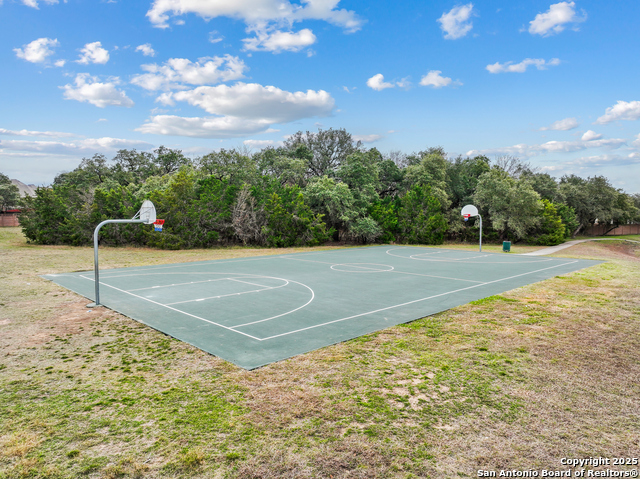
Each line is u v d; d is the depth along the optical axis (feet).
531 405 16.28
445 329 27.71
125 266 63.87
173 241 96.73
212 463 12.54
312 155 149.18
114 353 23.04
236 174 120.16
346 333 26.78
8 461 12.67
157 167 166.91
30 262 67.92
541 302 36.40
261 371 20.18
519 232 121.39
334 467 12.30
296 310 33.47
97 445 13.61
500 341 24.85
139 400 17.03
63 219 104.17
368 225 110.22
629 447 13.24
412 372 19.89
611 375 19.40
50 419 15.42
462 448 13.25
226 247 103.91
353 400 16.87
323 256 80.53
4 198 213.87
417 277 52.16
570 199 169.17
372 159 141.49
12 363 21.47
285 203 107.76
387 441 13.71
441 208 132.67
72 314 32.27
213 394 17.57
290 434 14.23
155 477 11.85
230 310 33.50
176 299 37.99
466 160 161.99
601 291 41.81
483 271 58.18
